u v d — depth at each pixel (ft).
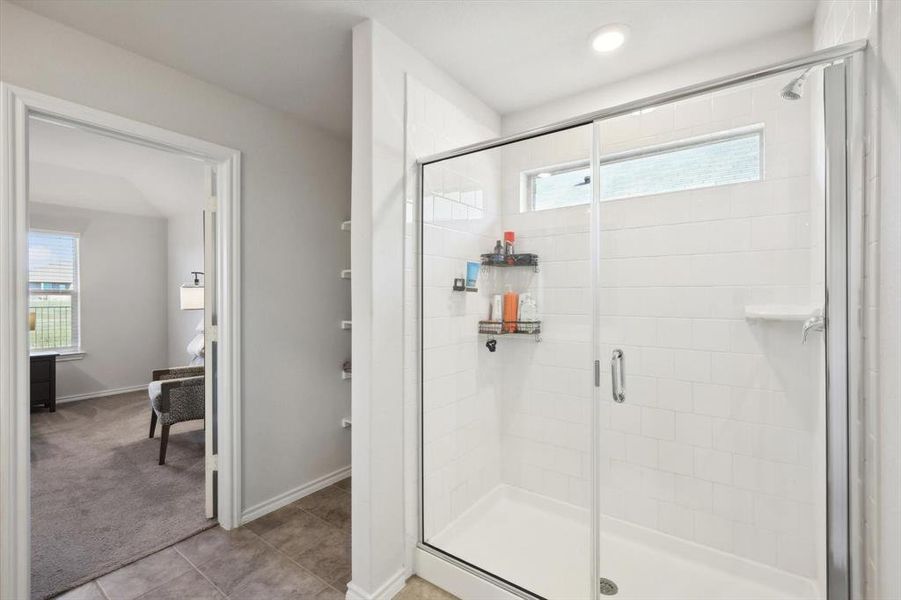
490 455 7.00
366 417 5.56
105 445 11.68
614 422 6.48
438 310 6.56
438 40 6.02
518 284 7.01
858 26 3.83
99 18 5.43
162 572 6.26
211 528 7.47
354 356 5.70
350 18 5.50
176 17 5.43
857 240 3.72
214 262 7.71
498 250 7.07
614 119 5.92
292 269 8.50
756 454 5.70
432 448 6.50
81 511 8.02
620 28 5.77
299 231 8.64
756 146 5.40
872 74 3.45
